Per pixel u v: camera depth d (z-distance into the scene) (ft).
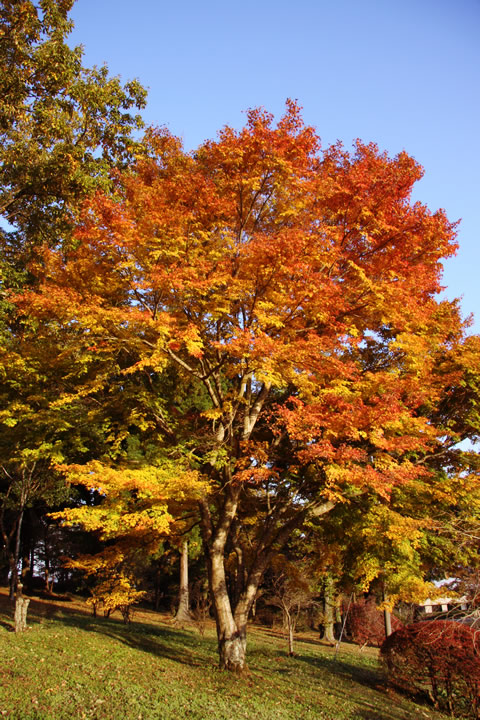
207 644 56.80
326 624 90.74
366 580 40.91
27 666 32.48
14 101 41.52
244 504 51.37
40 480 59.93
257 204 40.29
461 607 32.73
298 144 35.99
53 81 42.73
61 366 37.83
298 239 32.07
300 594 67.36
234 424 44.16
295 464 42.52
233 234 36.88
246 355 30.96
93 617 71.05
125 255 34.17
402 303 35.32
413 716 33.76
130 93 48.24
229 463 41.06
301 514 42.22
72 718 23.08
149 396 39.01
